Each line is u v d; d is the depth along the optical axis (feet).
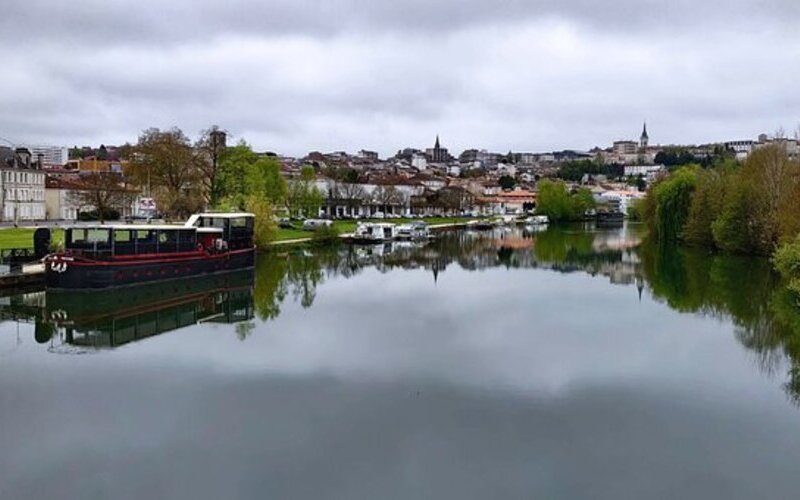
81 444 81.71
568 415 91.09
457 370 110.93
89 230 186.29
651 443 81.87
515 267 278.05
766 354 121.39
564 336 136.36
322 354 121.80
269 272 254.68
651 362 116.37
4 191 435.94
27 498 69.05
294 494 69.87
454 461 77.00
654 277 235.81
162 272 202.18
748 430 85.97
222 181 357.00
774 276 226.38
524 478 73.20
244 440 82.58
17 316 161.27
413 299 187.21
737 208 295.69
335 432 85.20
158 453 79.25
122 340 135.44
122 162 519.19
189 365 115.03
